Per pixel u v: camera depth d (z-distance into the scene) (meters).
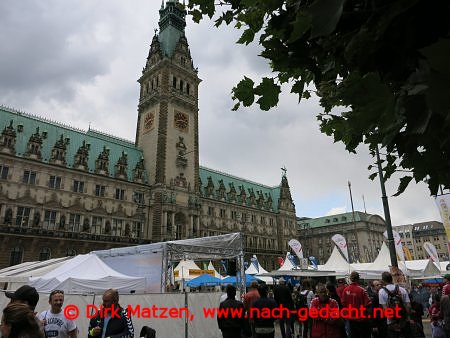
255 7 2.81
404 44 1.66
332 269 38.94
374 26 1.74
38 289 19.41
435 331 12.99
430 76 1.38
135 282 20.06
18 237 55.53
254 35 2.98
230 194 105.25
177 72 85.69
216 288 42.06
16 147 61.81
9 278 24.25
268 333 13.03
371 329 12.41
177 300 17.20
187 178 80.25
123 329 9.54
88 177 67.88
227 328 12.65
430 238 163.88
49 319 9.42
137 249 24.66
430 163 1.89
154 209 73.38
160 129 78.31
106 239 65.50
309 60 2.44
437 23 1.59
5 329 5.05
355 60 1.91
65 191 63.94
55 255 59.66
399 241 34.53
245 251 98.69
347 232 147.38
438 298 15.66
